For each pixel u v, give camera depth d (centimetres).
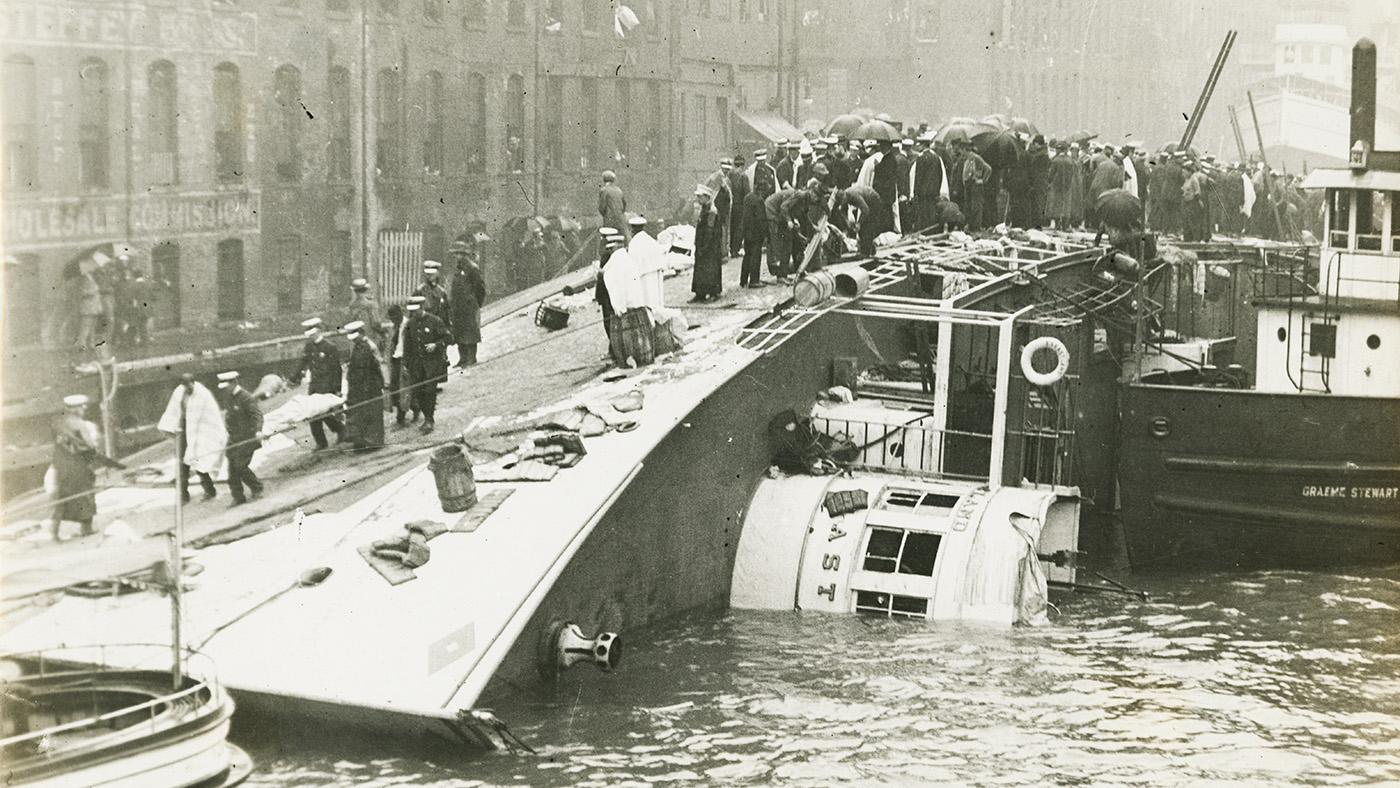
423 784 1967
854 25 9175
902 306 3189
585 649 2228
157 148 3959
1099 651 2580
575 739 2128
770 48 8325
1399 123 11219
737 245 3872
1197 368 3912
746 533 2825
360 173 4738
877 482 2920
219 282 4191
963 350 3409
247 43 4234
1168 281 4256
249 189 4266
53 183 3656
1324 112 10394
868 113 5238
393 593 2206
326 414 2720
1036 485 3016
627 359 2947
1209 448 3062
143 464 2894
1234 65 12575
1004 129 4322
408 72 4997
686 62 7494
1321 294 3325
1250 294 4744
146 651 2036
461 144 5353
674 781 2009
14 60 3559
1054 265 3719
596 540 2369
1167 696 2378
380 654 2088
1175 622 2758
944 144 4134
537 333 3531
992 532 2739
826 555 2761
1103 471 3800
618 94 6494
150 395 3775
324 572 2256
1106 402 3800
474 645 2105
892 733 2195
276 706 2038
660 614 2597
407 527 2339
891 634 2617
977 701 2333
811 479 2923
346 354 4431
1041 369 3434
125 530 2462
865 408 3127
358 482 2630
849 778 2042
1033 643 2600
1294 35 11662
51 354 3597
